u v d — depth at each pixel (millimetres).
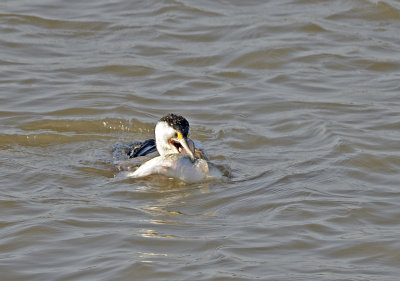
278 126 16078
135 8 22750
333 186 12977
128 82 18562
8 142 15414
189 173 13266
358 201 12266
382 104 17016
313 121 16141
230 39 20812
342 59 19516
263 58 19625
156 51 20188
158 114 16938
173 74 18922
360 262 10320
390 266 10219
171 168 13273
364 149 14508
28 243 10922
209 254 10492
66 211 12031
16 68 19109
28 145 15359
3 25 21406
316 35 20906
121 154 15016
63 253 10617
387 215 11781
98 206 12266
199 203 12430
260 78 18750
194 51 20156
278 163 14250
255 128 16047
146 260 10320
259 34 20938
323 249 10672
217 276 9875
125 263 10227
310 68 19156
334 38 20734
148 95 17812
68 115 16750
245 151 15023
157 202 12500
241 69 19234
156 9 22625
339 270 10062
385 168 13734
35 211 12055
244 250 10602
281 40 20547
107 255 10508
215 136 15773
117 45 20547
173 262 10273
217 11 22500
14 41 20578
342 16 21984
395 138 15117
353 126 15820
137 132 16297
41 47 20359
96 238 11039
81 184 13367
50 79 18547
